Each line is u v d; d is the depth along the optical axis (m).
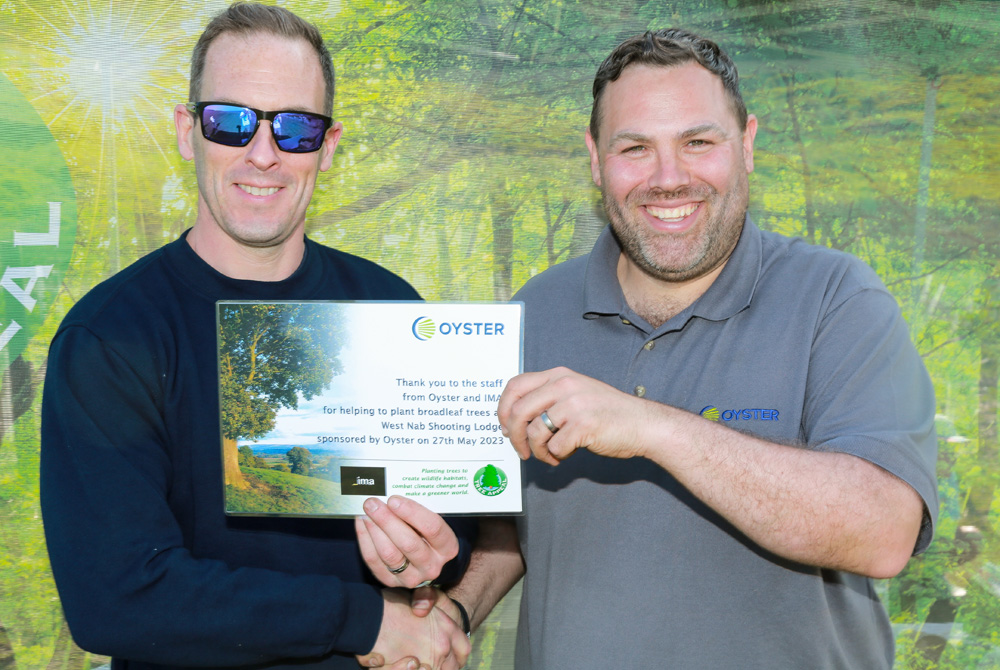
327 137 1.66
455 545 1.35
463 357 1.31
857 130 2.56
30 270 2.49
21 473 2.51
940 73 2.55
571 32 2.56
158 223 2.53
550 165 2.59
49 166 2.47
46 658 2.54
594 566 1.50
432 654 1.52
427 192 2.58
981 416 2.63
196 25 2.49
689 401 1.48
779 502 1.19
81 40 2.46
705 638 1.42
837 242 2.58
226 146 1.50
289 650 1.37
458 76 2.57
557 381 1.20
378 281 1.76
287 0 2.50
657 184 1.48
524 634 1.70
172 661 1.34
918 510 1.27
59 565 1.33
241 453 1.32
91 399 1.37
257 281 1.56
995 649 2.68
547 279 1.75
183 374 1.46
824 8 2.53
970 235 2.58
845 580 1.49
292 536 1.53
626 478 1.50
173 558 1.34
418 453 1.31
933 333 2.61
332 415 1.31
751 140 1.66
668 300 1.59
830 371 1.40
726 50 2.54
